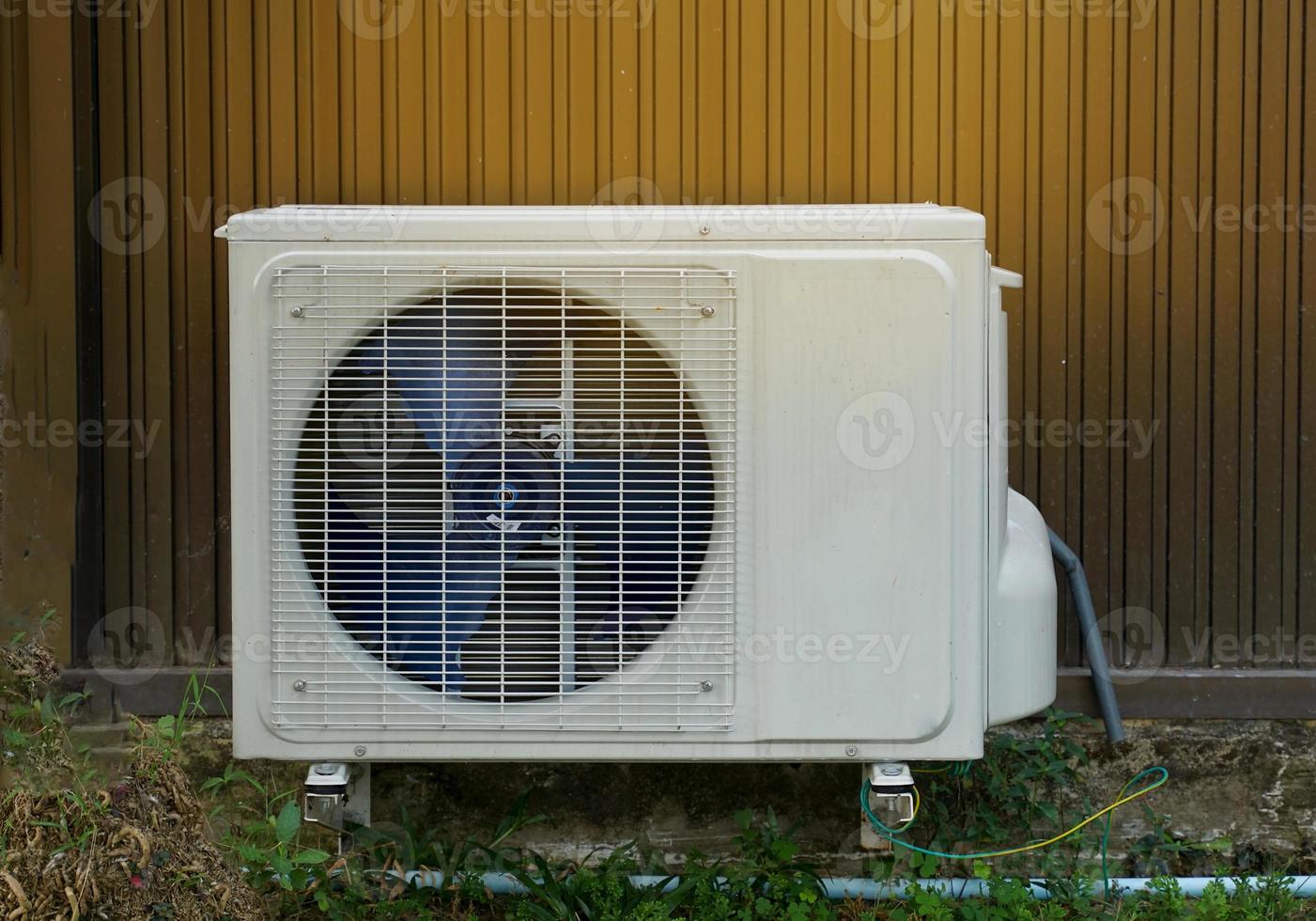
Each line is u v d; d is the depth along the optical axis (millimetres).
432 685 2842
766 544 2773
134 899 2584
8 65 3693
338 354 2756
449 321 2805
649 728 2805
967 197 3789
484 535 2809
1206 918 3359
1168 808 3873
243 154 3742
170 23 3719
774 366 2746
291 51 3721
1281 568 3898
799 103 3758
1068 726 3842
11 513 3748
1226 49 3787
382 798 3768
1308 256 3842
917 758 2826
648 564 2824
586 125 3744
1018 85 3771
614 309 2752
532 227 2734
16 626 3688
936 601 2785
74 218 3732
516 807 3549
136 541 3822
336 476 2818
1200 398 3861
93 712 3760
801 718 2803
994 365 2986
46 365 3748
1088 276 3820
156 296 3783
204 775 3799
